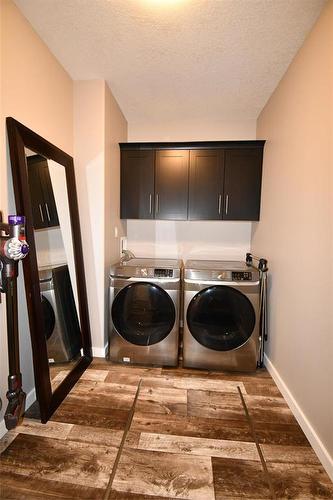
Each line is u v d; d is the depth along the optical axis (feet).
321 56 4.51
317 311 4.54
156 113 8.71
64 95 6.45
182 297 7.68
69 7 4.59
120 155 8.63
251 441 4.65
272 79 6.63
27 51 4.98
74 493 3.72
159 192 8.70
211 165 8.48
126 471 4.05
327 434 4.17
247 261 8.53
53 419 5.07
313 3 4.39
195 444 4.56
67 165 6.57
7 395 4.04
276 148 6.84
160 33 5.14
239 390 6.11
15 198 4.63
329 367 4.16
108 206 7.45
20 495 3.70
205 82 6.84
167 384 6.29
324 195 4.37
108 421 5.05
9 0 4.44
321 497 3.74
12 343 4.02
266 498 3.71
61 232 6.27
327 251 4.25
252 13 4.62
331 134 4.19
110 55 5.84
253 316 6.74
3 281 3.91
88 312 7.30
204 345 6.88
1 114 4.39
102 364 7.14
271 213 7.14
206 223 9.68
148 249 9.89
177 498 3.68
